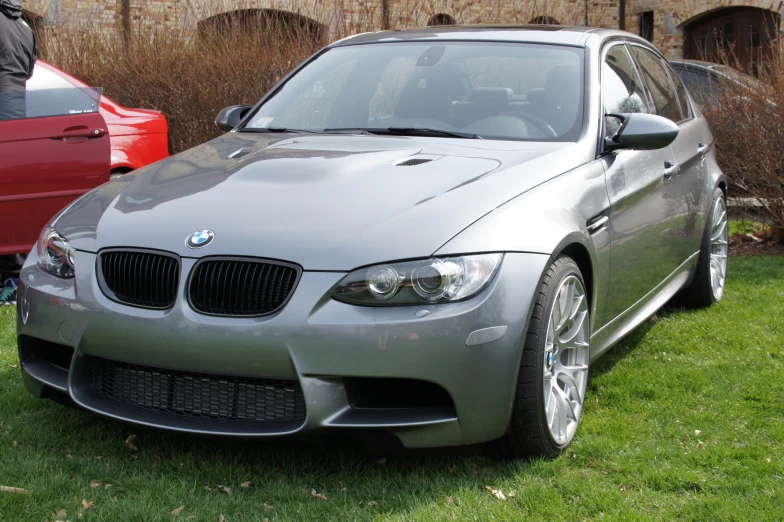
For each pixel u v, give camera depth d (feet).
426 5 46.78
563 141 12.01
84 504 8.94
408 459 10.28
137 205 10.59
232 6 32.58
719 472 10.14
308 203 9.88
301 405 9.21
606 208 11.68
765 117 24.29
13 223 16.55
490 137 12.19
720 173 18.08
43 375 10.62
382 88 13.56
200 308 9.37
